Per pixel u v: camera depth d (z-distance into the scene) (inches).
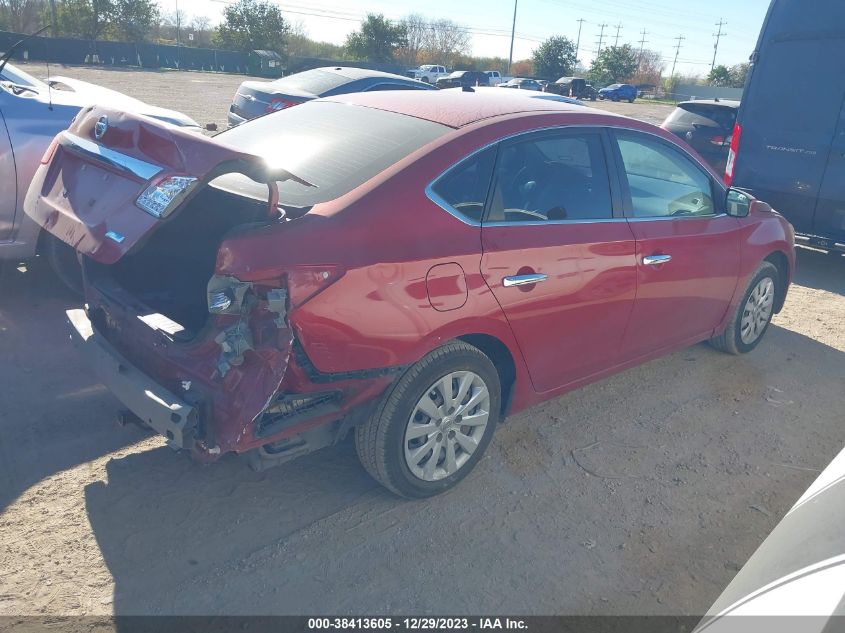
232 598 106.5
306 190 119.5
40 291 213.2
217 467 137.7
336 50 2605.8
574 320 143.8
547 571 117.0
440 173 122.8
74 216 115.0
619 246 148.4
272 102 375.9
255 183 124.6
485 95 155.4
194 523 122.0
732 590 74.9
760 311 208.1
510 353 135.4
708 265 175.3
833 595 63.3
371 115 141.7
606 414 171.0
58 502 124.0
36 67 1218.0
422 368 121.0
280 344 101.6
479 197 127.4
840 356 218.4
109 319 128.6
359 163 123.9
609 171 150.6
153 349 116.0
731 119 441.7
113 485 129.8
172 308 131.7
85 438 143.3
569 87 1941.4
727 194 181.6
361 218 112.7
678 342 180.9
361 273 109.3
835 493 80.3
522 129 135.9
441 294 118.6
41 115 195.9
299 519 125.0
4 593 103.7
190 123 235.8
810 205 298.4
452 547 120.9
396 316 113.7
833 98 283.9
